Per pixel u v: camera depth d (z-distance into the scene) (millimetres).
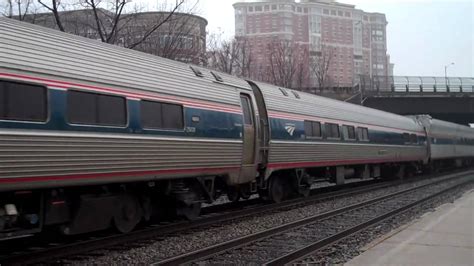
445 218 11602
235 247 9023
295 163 16453
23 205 7945
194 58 25234
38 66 7836
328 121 18875
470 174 34469
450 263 7047
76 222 8719
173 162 10672
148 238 9844
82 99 8578
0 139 7105
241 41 47344
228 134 12625
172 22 23625
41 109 7820
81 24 21891
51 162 7898
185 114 11094
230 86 13141
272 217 13031
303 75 51062
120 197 9711
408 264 7012
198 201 11914
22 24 7828
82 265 7613
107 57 9320
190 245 9344
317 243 9039
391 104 49781
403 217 13133
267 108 14969
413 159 29938
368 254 7699
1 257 7559
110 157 9039
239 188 14109
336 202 16828
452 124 40438
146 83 10078
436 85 49281
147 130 9930
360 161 21859
